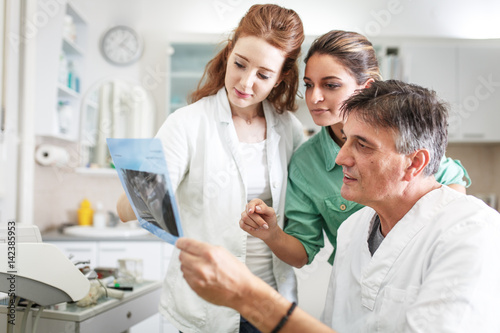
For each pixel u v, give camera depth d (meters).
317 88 1.14
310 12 2.93
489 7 2.96
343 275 1.03
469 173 3.12
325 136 1.26
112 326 1.34
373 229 1.00
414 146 0.82
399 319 0.83
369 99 0.85
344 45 1.12
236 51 1.08
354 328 0.96
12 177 2.30
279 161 1.26
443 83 2.91
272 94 1.29
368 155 0.84
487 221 0.77
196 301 1.16
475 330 0.69
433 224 0.84
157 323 2.69
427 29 2.97
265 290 0.68
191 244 0.68
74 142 2.96
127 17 3.03
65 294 1.09
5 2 2.17
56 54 2.63
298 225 1.27
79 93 2.96
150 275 2.58
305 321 0.68
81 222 2.88
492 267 0.72
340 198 1.22
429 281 0.75
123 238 2.58
